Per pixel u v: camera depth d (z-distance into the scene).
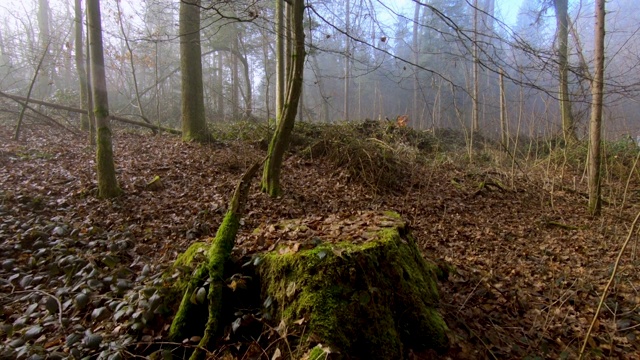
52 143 9.23
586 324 3.47
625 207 8.23
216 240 2.76
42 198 5.45
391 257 2.75
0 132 9.77
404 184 8.42
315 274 2.41
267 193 6.39
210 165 7.89
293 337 2.28
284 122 5.99
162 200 5.96
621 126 12.10
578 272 4.72
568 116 11.03
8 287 3.43
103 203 5.55
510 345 3.02
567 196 8.78
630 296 4.02
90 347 2.34
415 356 2.60
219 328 2.50
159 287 2.71
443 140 13.22
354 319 2.34
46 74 14.94
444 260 4.65
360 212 3.87
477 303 3.66
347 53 6.52
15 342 2.46
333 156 8.86
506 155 11.28
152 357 2.25
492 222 6.96
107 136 5.77
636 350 3.17
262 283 2.62
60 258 3.76
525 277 4.51
